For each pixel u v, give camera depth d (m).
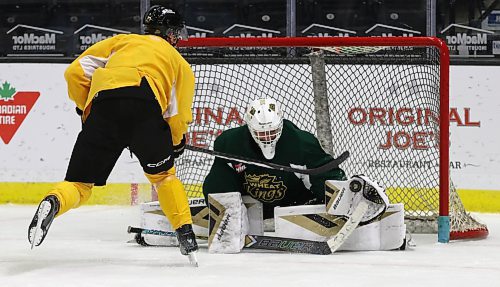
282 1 23.59
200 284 9.88
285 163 13.41
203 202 14.09
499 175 20.97
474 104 21.09
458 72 21.12
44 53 24.12
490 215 20.41
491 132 21.02
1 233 16.08
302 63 18.16
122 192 22.22
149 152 11.06
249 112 13.09
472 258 12.55
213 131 17.77
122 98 11.02
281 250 13.05
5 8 24.06
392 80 18.41
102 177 11.26
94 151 11.06
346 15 23.39
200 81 17.69
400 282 10.13
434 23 22.81
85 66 11.67
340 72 18.66
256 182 13.60
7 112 22.72
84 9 23.98
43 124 22.58
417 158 18.66
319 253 12.82
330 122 17.33
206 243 14.45
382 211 13.09
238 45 15.23
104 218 18.97
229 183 13.48
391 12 23.19
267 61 18.11
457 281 10.26
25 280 10.14
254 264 11.67
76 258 12.33
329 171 13.60
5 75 22.70
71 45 24.08
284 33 23.69
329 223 13.30
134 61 11.37
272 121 12.87
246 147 13.48
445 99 14.77
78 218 18.94
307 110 18.27
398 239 13.32
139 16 23.92
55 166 22.58
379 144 18.75
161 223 13.90
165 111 11.73
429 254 13.00
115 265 11.50
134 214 19.94
